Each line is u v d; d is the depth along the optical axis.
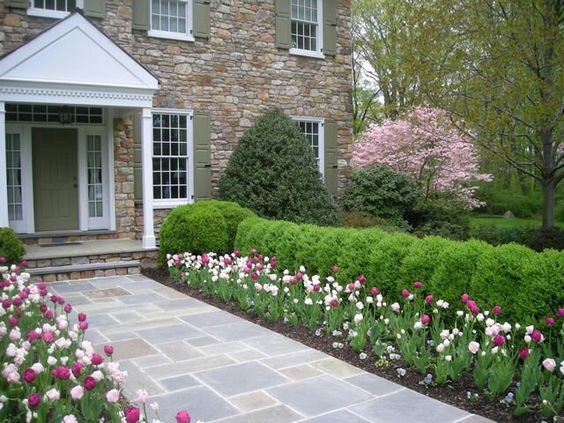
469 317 4.27
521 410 3.20
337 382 3.87
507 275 4.21
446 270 4.71
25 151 8.99
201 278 7.08
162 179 9.98
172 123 10.04
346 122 12.20
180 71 9.96
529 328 3.57
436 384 3.74
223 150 10.51
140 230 9.77
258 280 6.23
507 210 20.25
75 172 9.48
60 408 2.86
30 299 4.68
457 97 9.86
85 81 8.03
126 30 9.38
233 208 8.58
